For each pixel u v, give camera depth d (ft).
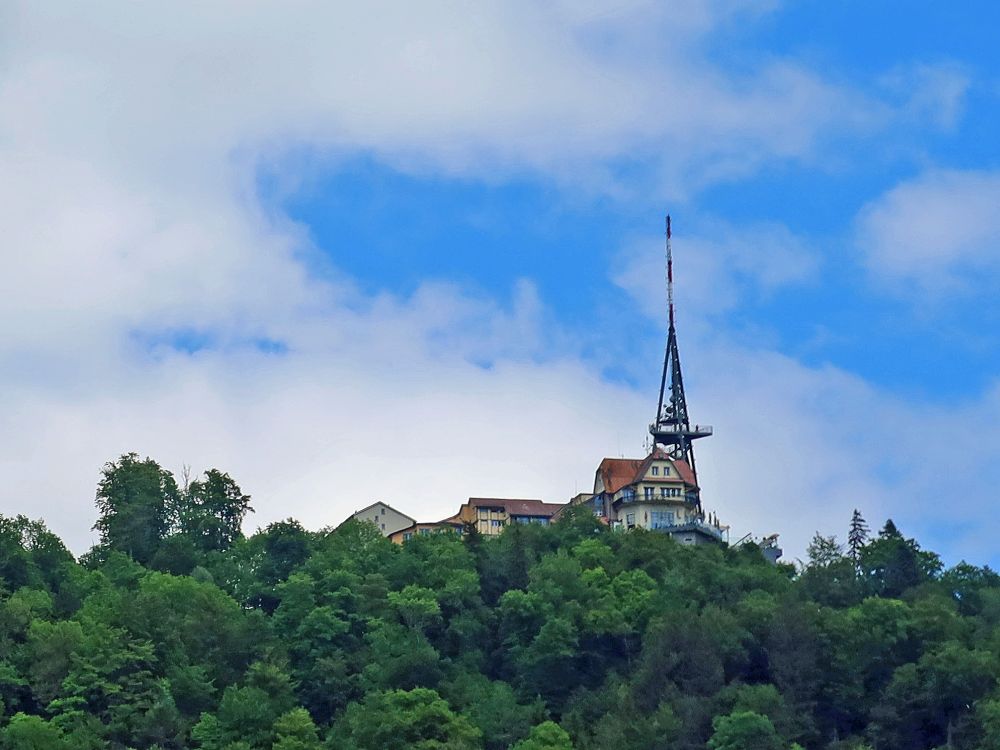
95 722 621.31
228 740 617.62
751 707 631.56
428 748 606.14
